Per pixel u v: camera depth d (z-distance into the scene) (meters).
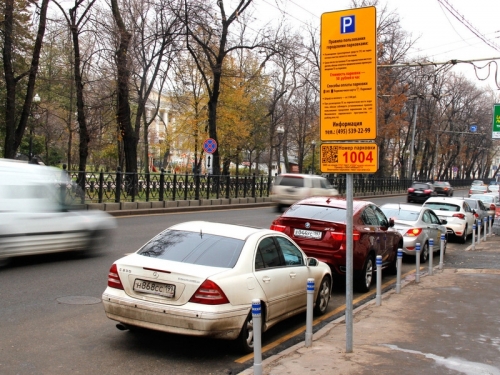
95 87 34.44
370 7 5.44
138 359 5.66
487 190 50.28
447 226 18.50
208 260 5.93
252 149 49.78
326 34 5.64
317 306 7.86
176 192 23.86
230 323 5.54
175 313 5.43
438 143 67.19
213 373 5.36
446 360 5.66
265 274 6.21
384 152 56.09
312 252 9.46
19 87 28.20
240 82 41.91
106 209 19.28
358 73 5.51
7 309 7.09
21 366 5.26
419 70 49.84
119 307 5.73
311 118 51.19
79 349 5.86
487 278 11.24
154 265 5.71
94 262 10.55
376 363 5.48
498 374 5.25
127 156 26.69
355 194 42.88
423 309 8.24
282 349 6.38
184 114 41.09
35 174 10.16
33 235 9.70
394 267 12.04
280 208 25.42
